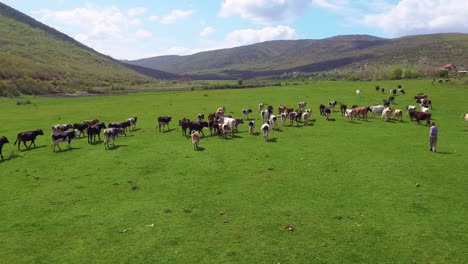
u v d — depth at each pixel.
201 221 14.46
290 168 21.19
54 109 53.97
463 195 16.50
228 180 19.31
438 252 11.84
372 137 29.44
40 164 23.36
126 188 18.48
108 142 29.42
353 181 18.75
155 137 31.16
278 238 12.97
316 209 15.38
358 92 58.91
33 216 15.24
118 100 65.75
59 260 11.79
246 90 74.81
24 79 104.12
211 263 11.44
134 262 11.58
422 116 35.34
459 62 189.25
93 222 14.54
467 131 31.59
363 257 11.67
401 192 17.05
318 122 37.09
